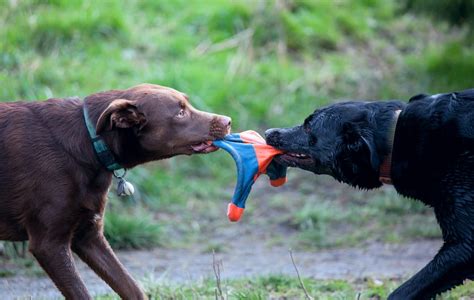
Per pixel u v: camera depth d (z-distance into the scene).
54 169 7.63
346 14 20.52
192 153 7.97
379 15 21.25
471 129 7.35
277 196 14.76
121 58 17.03
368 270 11.25
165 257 12.15
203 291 9.59
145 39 17.88
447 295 9.08
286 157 8.34
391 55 19.59
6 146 7.68
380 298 9.37
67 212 7.64
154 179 14.48
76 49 16.97
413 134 7.54
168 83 16.20
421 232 13.16
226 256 12.25
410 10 17.31
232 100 16.62
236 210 8.00
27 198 7.66
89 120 7.77
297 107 17.05
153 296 9.39
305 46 19.19
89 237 7.95
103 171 7.82
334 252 12.48
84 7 18.00
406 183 7.67
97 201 7.82
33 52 16.55
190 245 12.82
